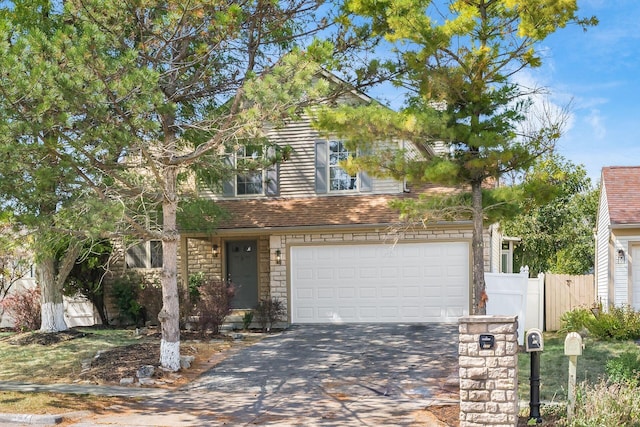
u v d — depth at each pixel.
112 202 11.33
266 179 17.86
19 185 11.07
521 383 10.56
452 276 17.05
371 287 17.45
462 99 10.46
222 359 13.76
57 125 10.50
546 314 17.42
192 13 11.39
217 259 19.41
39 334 16.08
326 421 9.16
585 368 11.48
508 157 9.82
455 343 14.37
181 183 18.36
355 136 10.23
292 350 14.34
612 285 16.67
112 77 10.66
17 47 9.66
